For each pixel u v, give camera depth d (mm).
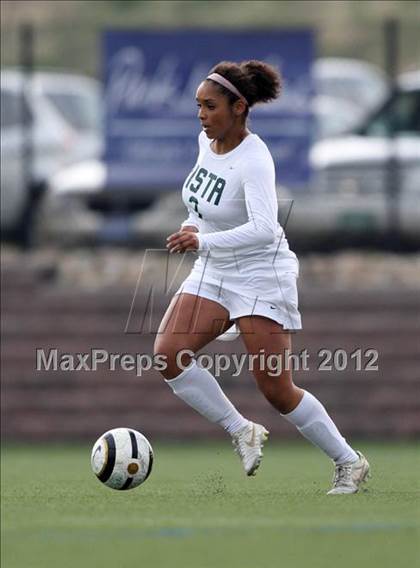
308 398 29266
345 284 60750
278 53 58844
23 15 118000
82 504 28172
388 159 61531
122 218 63125
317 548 22734
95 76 83562
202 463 44250
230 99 28578
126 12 116125
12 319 58625
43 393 57469
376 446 53125
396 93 62812
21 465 43906
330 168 61469
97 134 68812
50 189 63875
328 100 74938
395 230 61625
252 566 21391
